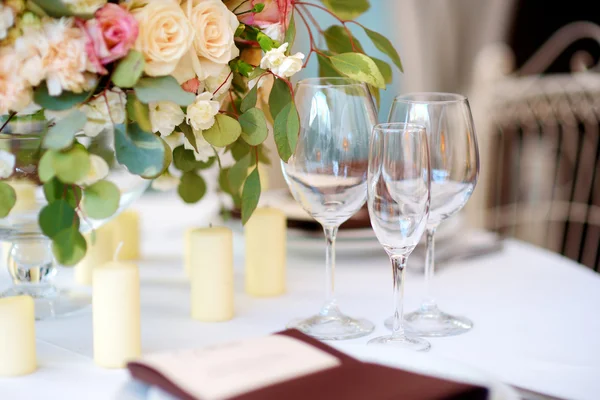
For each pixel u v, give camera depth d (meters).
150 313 1.00
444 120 0.89
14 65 0.73
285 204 1.35
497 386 0.61
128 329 0.81
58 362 0.83
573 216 2.09
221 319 0.96
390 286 1.11
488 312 1.00
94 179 0.81
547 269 1.20
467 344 0.88
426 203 0.79
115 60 0.76
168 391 0.60
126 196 0.94
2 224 0.91
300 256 1.28
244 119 0.87
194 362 0.63
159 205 1.64
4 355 0.79
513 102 2.17
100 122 0.80
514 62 3.15
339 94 0.85
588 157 2.03
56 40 0.73
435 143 0.90
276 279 1.07
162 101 0.80
